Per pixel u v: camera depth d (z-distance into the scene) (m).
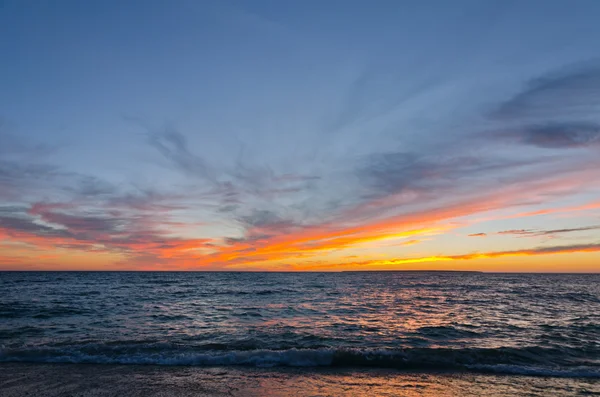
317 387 8.64
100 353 11.62
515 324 18.77
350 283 68.69
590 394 8.27
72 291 44.00
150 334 15.73
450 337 15.27
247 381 9.04
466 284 66.69
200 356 11.08
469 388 8.69
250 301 31.53
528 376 9.77
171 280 82.69
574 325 18.61
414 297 35.72
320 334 15.69
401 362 10.80
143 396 7.85
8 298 33.41
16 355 11.22
